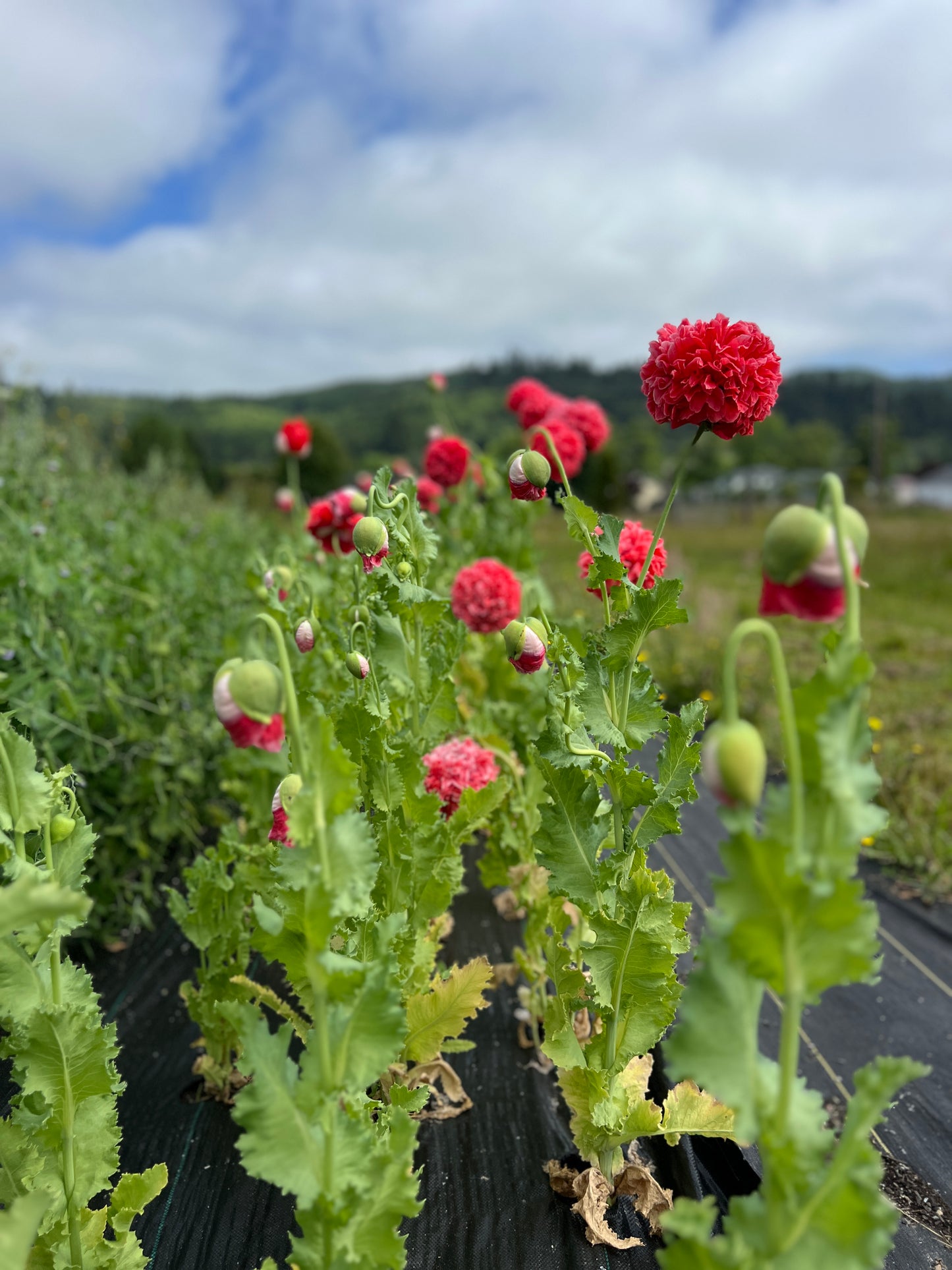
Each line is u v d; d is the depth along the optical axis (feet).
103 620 11.57
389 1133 4.28
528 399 12.69
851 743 2.89
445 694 6.88
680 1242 3.07
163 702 11.37
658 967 5.11
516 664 5.66
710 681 18.76
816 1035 7.89
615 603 5.32
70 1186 4.04
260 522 27.35
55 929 3.94
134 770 10.56
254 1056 3.44
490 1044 7.48
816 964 2.89
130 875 11.02
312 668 8.32
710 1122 5.26
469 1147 6.31
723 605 26.71
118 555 13.60
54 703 9.59
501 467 12.80
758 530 88.74
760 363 4.58
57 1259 4.12
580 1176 5.68
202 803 12.66
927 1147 6.55
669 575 27.68
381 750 5.61
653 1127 5.29
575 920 7.10
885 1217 2.84
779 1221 2.98
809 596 3.00
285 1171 3.39
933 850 11.12
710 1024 2.99
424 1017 5.91
